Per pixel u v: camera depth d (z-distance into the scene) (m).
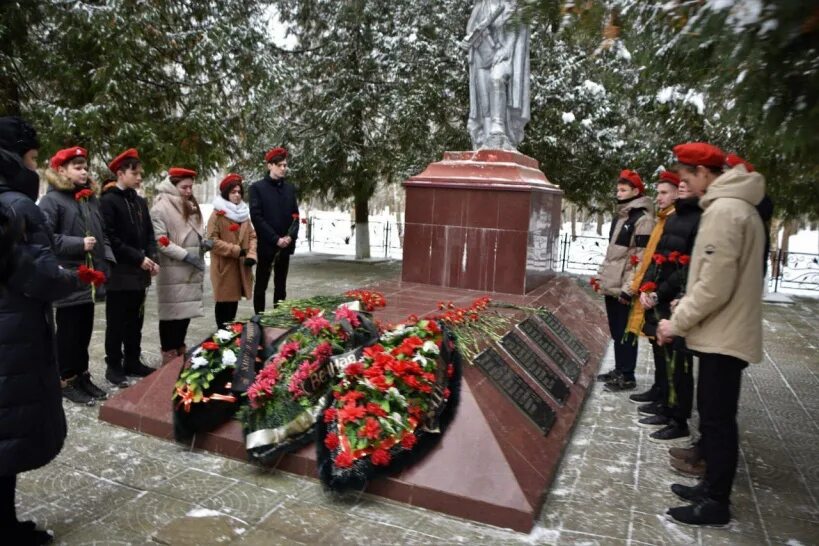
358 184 13.62
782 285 12.59
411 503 2.94
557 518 2.89
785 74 1.79
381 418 2.98
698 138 8.34
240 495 3.03
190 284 5.00
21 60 7.95
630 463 3.55
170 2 9.20
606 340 6.25
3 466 2.30
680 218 3.91
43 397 2.42
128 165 4.53
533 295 5.78
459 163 6.26
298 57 14.21
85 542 2.59
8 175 2.38
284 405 3.34
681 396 3.91
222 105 9.91
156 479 3.18
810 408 4.70
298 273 12.15
